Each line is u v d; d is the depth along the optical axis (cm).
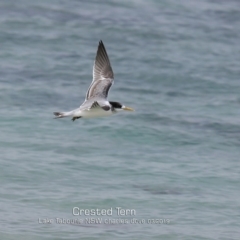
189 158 2375
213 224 1845
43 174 2136
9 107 2747
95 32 3728
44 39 3578
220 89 3170
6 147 2364
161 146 2491
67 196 1973
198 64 3472
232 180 2177
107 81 1652
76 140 2481
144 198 1989
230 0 4425
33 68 3219
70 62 3334
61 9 3969
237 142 2570
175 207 1942
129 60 3438
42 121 2631
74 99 2905
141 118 2730
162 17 4038
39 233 1736
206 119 2784
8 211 1852
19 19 3775
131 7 4125
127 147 2453
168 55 3550
